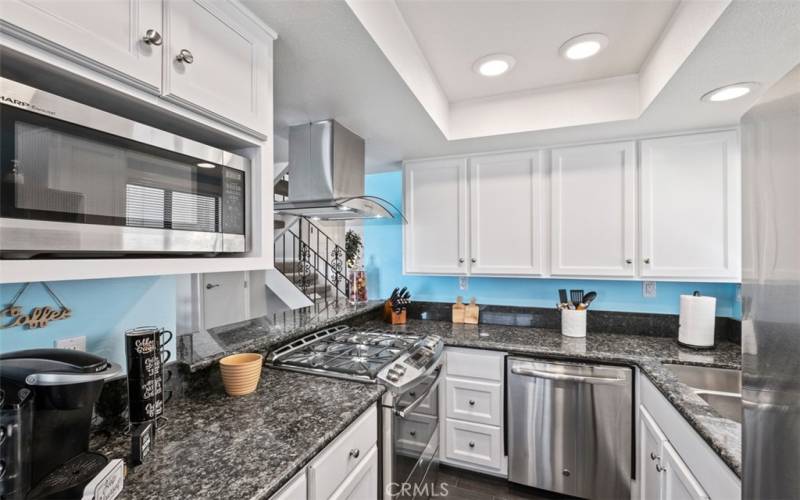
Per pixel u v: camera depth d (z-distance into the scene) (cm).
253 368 129
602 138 208
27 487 64
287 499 84
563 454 190
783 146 50
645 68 167
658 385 143
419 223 253
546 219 223
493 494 198
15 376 66
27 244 58
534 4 130
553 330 238
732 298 208
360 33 111
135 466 83
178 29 82
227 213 98
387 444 138
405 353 170
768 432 53
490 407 206
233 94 97
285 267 374
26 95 57
